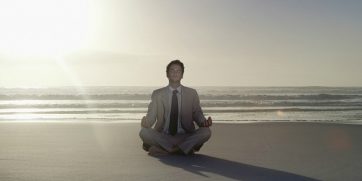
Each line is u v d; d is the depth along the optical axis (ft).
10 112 74.49
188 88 23.22
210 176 17.11
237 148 26.50
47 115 67.26
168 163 20.31
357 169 19.27
